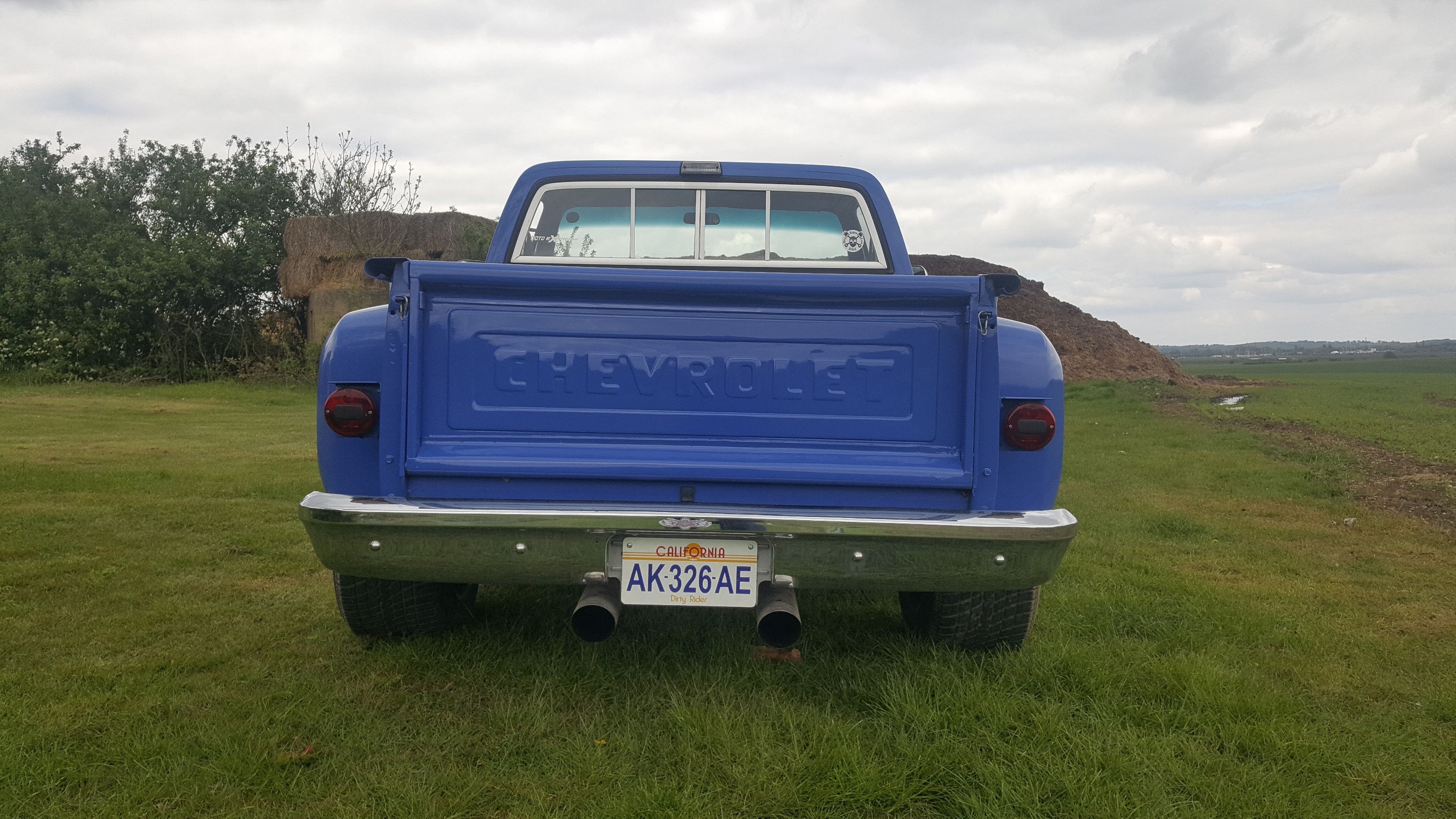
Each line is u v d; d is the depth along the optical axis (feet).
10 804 7.41
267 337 78.18
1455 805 8.16
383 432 9.37
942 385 9.47
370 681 10.33
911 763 8.39
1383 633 13.12
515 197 13.84
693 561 9.18
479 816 7.47
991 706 9.52
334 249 72.38
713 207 13.91
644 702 9.79
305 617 12.85
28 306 73.41
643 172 13.83
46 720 9.07
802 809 7.69
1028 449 9.80
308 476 26.78
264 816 7.43
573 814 7.55
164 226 80.53
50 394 62.80
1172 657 11.37
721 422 9.46
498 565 9.29
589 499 9.50
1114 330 94.68
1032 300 97.04
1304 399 67.62
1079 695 10.19
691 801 7.61
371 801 7.63
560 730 9.10
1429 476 29.19
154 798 7.63
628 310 9.42
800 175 13.85
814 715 9.38
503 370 9.44
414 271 9.24
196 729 8.94
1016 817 7.56
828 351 9.45
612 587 9.25
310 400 62.44
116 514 20.27
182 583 14.70
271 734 8.78
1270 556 18.21
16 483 24.22
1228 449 37.35
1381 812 7.91
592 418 9.45
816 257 13.99
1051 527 9.18
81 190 81.51
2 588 14.19
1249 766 8.57
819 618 13.14
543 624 12.46
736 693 10.02
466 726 9.11
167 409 53.36
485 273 9.20
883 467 9.40
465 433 9.45
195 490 23.89
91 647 11.41
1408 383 98.99
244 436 39.37
